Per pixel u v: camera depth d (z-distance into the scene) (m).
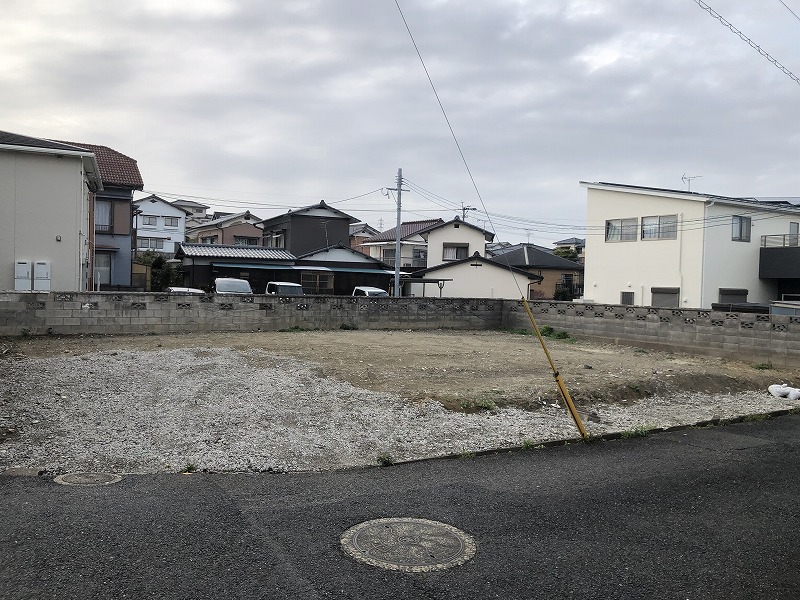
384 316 16.64
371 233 62.78
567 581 3.46
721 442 6.91
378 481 5.17
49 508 4.20
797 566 3.75
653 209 24.39
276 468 5.40
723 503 4.86
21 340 11.88
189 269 28.94
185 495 4.61
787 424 7.94
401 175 27.97
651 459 6.12
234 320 14.56
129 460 5.41
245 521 4.13
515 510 4.56
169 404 7.05
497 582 3.42
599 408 8.17
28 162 16.50
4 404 6.68
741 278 23.84
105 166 25.86
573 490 5.08
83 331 12.88
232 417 6.66
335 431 6.45
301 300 15.48
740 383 10.07
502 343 14.28
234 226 43.09
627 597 3.31
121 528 3.91
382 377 8.95
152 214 47.47
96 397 7.20
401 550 3.78
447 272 32.56
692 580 3.53
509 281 33.28
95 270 25.36
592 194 26.77
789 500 4.96
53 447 5.59
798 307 13.08
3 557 3.43
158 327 13.67
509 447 6.35
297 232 35.59
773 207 24.31
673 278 23.66
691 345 13.06
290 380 8.29
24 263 16.36
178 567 3.41
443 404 7.53
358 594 3.21
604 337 15.01
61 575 3.26
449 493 4.90
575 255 48.16
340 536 3.95
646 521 4.43
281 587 3.24
